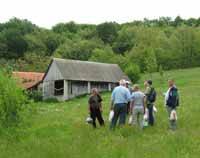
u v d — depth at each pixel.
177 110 32.50
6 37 153.50
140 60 106.56
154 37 130.75
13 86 28.30
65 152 18.08
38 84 81.31
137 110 23.89
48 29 180.50
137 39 137.25
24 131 26.45
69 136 23.98
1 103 27.08
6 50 152.12
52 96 77.62
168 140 20.44
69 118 32.47
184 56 124.81
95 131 24.56
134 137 22.11
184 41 125.50
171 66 124.81
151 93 25.19
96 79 78.94
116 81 81.19
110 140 21.28
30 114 30.98
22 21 178.25
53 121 30.77
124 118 24.42
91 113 25.89
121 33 162.50
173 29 161.75
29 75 86.88
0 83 27.92
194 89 56.47
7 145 21.58
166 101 24.03
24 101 29.02
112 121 24.44
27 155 18.14
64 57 146.38
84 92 78.19
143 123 24.11
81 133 24.58
